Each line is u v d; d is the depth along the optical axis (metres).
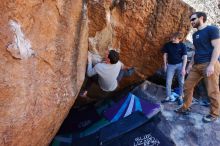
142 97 5.56
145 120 4.53
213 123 4.92
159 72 6.23
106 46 4.52
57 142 4.54
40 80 2.73
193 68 4.75
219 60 4.58
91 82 4.63
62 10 3.00
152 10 4.61
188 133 4.73
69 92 3.27
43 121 2.81
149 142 4.25
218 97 4.61
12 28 2.41
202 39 4.45
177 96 5.62
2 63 2.34
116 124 4.51
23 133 2.57
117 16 4.55
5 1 2.34
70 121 4.76
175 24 4.82
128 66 5.00
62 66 3.09
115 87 4.66
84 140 4.47
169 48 5.11
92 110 4.92
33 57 2.64
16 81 2.45
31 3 2.58
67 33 3.14
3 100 2.35
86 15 3.73
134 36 4.73
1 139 2.36
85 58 3.89
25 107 2.54
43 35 2.76
